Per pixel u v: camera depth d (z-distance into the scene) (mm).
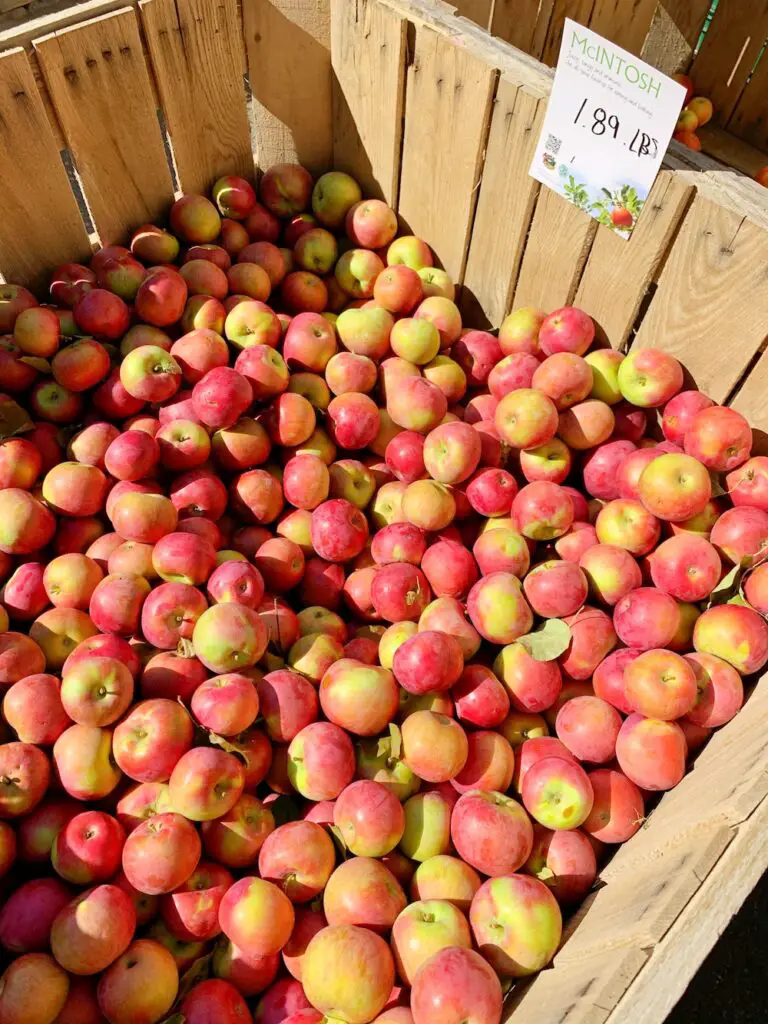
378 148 1174
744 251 821
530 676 822
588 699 807
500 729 836
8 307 994
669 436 952
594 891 726
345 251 1243
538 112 917
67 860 689
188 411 977
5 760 727
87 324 1007
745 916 1069
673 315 923
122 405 986
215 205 1209
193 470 955
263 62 1131
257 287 1159
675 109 794
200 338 1014
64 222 1063
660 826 702
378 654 890
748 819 576
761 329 846
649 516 885
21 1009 632
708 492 848
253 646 780
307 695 792
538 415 917
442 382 1086
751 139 1487
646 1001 511
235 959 691
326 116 1216
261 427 996
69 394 989
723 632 794
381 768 779
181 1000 673
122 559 866
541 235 1018
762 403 884
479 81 960
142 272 1084
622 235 922
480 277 1155
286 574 936
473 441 934
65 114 989
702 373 928
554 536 925
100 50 975
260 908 665
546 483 913
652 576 872
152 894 693
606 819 758
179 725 728
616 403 999
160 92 1069
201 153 1165
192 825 708
